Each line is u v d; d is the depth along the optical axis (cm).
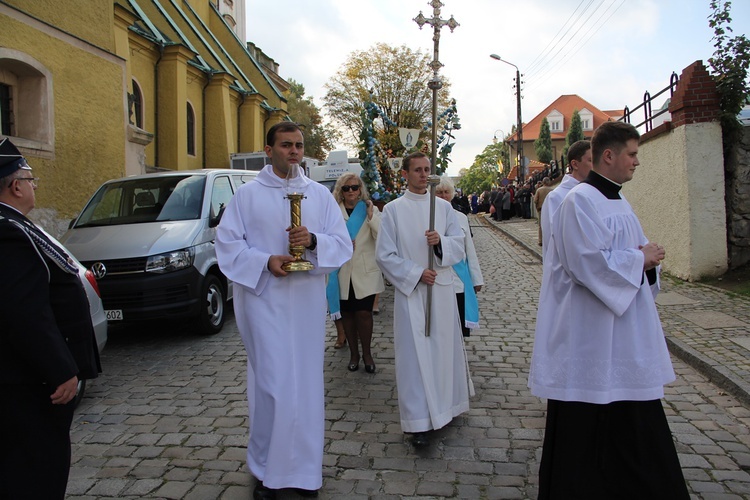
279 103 2997
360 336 550
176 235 671
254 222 341
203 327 687
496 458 368
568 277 282
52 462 240
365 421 432
